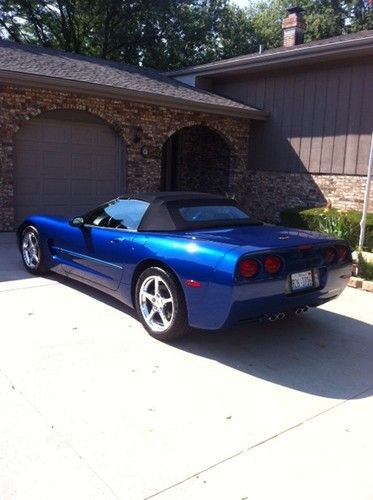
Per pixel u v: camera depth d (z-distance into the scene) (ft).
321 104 39.93
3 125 32.63
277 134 43.80
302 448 9.11
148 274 14.17
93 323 15.28
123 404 10.46
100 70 41.45
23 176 34.68
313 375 12.27
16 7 86.53
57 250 19.22
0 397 10.51
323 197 40.52
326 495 7.83
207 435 9.43
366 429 9.84
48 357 12.65
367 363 13.12
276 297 12.93
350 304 18.63
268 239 13.88
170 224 15.10
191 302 13.03
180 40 91.81
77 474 8.10
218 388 11.39
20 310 16.24
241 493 7.81
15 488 7.70
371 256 24.17
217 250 12.74
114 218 16.76
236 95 47.29
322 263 13.97
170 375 11.96
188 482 8.03
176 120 41.29
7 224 33.65
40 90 33.86
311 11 103.19
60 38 93.15
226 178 47.91
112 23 89.86
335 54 36.83
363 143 37.32
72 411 10.08
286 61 39.99
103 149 38.40
